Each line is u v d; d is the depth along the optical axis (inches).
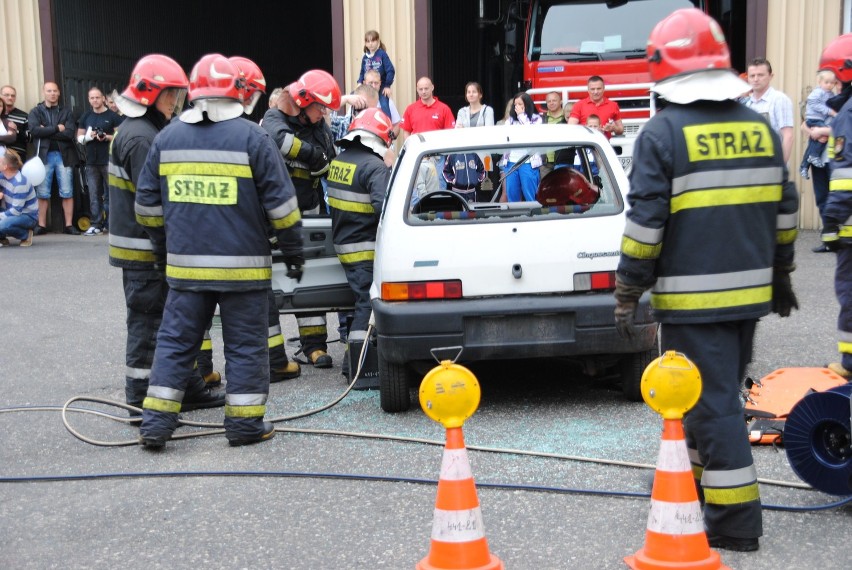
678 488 144.6
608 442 218.1
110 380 297.6
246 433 225.9
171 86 243.3
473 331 235.3
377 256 247.1
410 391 274.2
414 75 618.5
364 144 277.0
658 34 156.6
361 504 187.0
